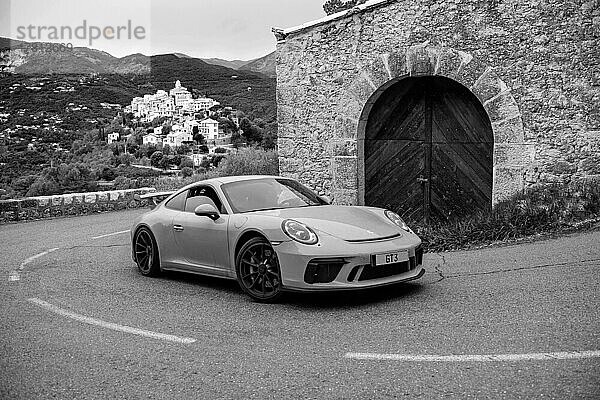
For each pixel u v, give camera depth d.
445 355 4.97
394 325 5.89
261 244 7.01
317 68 13.09
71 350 5.62
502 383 4.33
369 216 7.43
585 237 9.05
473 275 7.69
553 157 11.02
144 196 13.95
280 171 13.68
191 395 4.46
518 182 11.26
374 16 12.38
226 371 4.91
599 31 10.64
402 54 12.11
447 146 12.27
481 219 10.25
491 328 5.60
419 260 7.18
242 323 6.28
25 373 5.06
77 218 17.08
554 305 6.19
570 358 4.73
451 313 6.17
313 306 6.82
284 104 13.50
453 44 11.62
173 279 8.73
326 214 7.33
